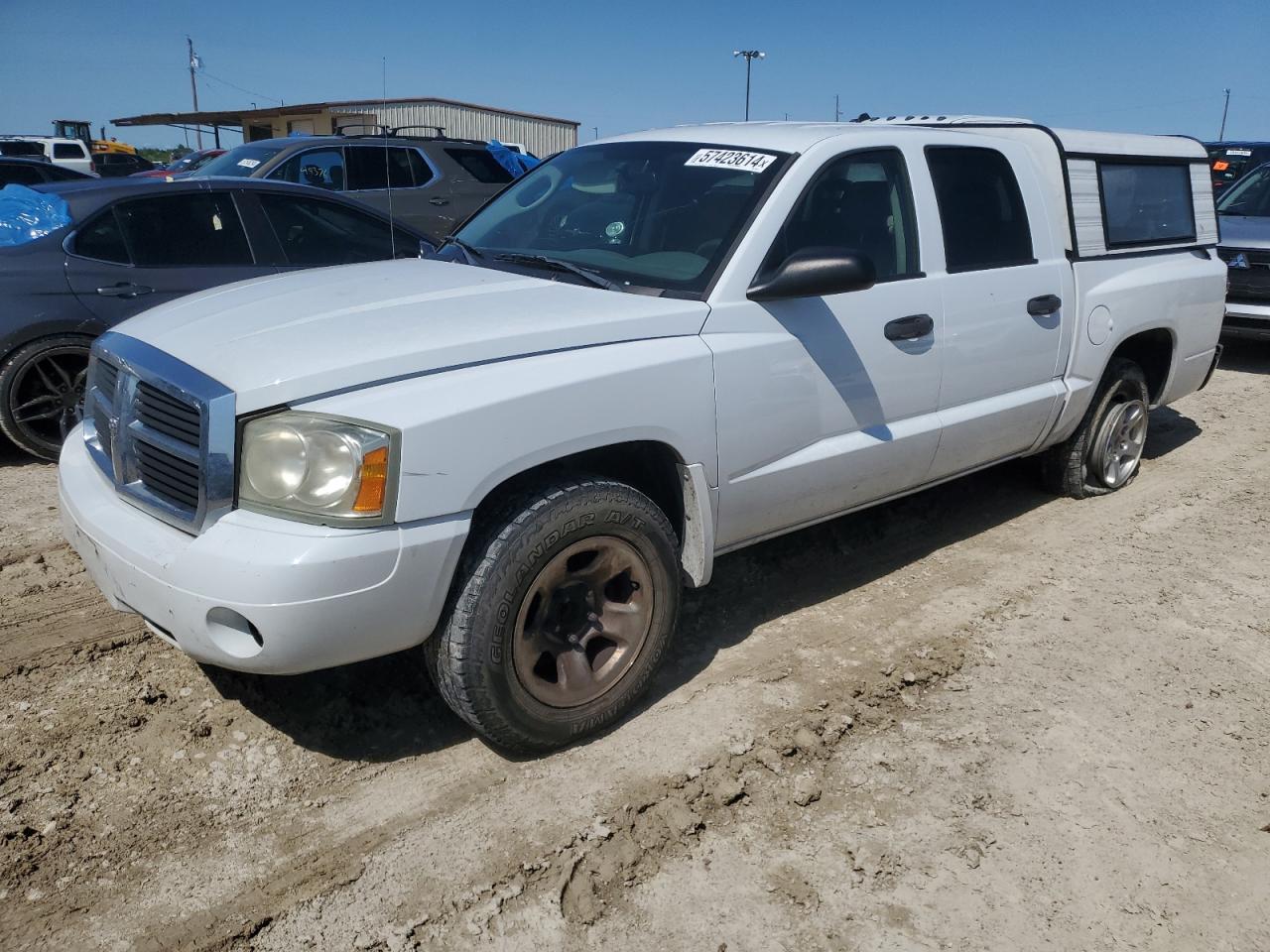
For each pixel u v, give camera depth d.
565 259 3.67
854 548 4.68
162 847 2.65
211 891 2.51
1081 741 3.23
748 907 2.51
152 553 2.64
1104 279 4.88
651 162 3.92
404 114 22.16
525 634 2.88
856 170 3.78
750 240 3.38
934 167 4.07
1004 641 3.87
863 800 2.91
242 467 2.58
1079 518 5.16
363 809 2.82
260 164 9.59
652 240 3.59
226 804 2.82
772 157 3.64
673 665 3.61
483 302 3.11
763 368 3.34
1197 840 2.79
